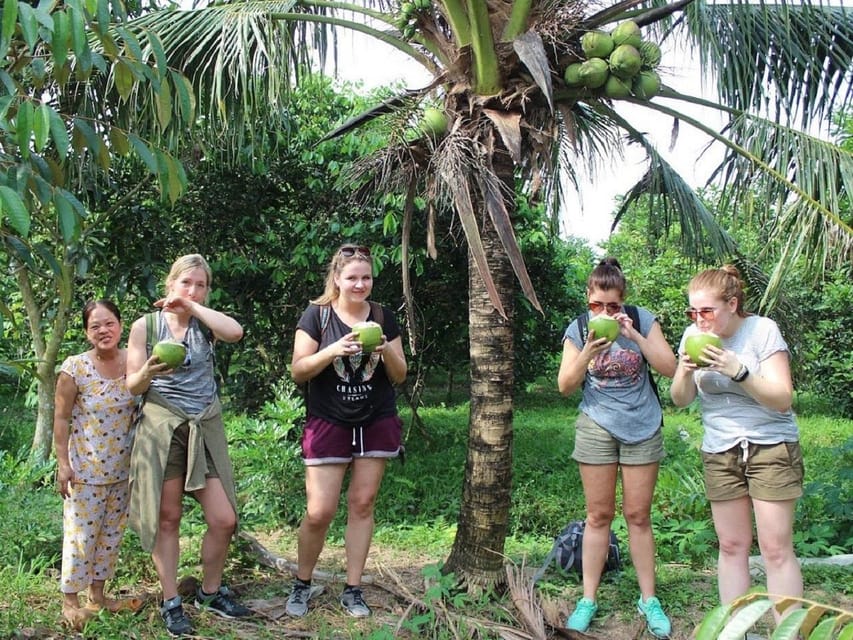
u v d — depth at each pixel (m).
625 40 3.81
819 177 4.18
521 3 3.71
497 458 3.91
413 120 3.88
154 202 7.28
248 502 5.88
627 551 4.95
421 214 7.50
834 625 1.27
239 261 7.44
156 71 3.14
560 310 9.76
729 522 3.33
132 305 7.98
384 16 4.48
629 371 3.64
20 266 6.34
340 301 3.73
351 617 3.80
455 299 8.48
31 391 7.81
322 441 3.65
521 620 3.71
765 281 6.37
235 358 8.54
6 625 3.57
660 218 5.42
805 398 13.84
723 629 1.29
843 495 5.52
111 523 3.82
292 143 7.68
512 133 3.58
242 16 4.61
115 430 3.73
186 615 3.71
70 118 2.93
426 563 5.01
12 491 5.24
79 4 2.46
